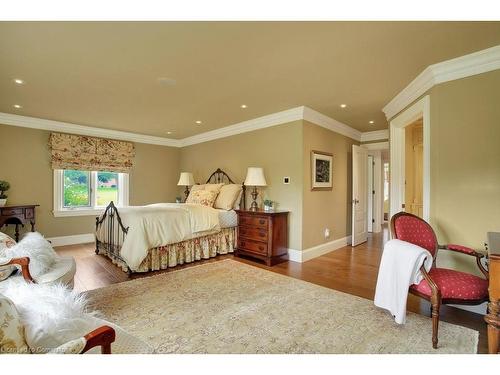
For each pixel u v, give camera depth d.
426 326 2.00
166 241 3.38
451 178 2.39
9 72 2.57
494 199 2.18
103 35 1.93
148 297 2.51
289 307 2.32
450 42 2.03
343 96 3.27
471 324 2.04
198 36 1.95
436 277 1.88
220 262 3.77
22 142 4.33
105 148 5.16
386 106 3.62
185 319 2.09
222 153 5.15
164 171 6.14
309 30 1.87
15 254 1.80
